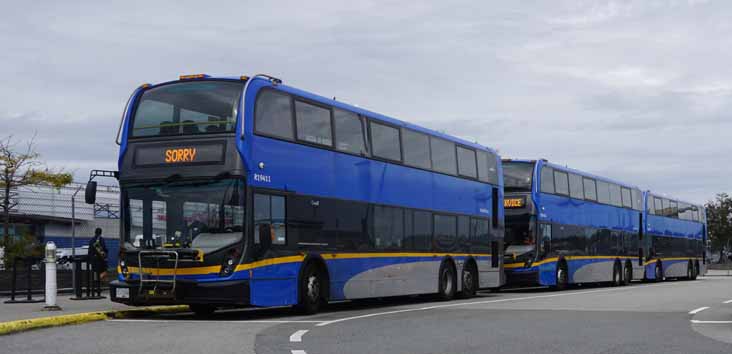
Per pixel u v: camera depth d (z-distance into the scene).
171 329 13.45
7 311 16.09
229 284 15.21
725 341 11.90
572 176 35.97
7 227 27.28
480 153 26.78
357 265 19.22
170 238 15.65
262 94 16.27
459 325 14.48
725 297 24.83
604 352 10.54
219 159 15.55
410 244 21.83
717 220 98.81
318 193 17.81
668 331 13.41
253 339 11.91
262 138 16.09
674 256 51.38
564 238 34.44
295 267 16.86
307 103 17.78
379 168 20.52
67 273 26.00
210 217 15.50
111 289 16.05
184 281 15.39
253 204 15.62
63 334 12.50
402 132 21.89
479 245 26.14
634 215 44.25
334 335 12.63
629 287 35.34
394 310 18.92
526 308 19.36
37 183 28.19
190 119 15.97
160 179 15.87
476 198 26.14
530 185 32.19
